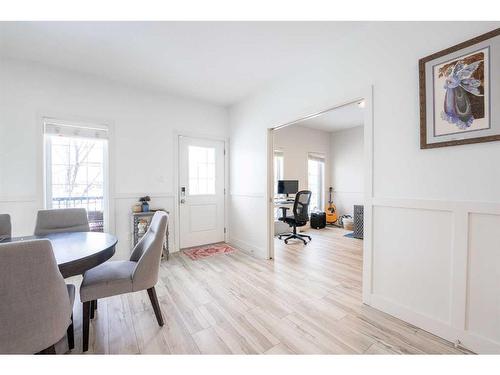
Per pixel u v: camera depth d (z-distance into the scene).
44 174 2.72
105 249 1.52
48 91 2.71
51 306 1.03
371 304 1.98
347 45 2.15
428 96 1.60
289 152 5.34
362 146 5.52
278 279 2.56
